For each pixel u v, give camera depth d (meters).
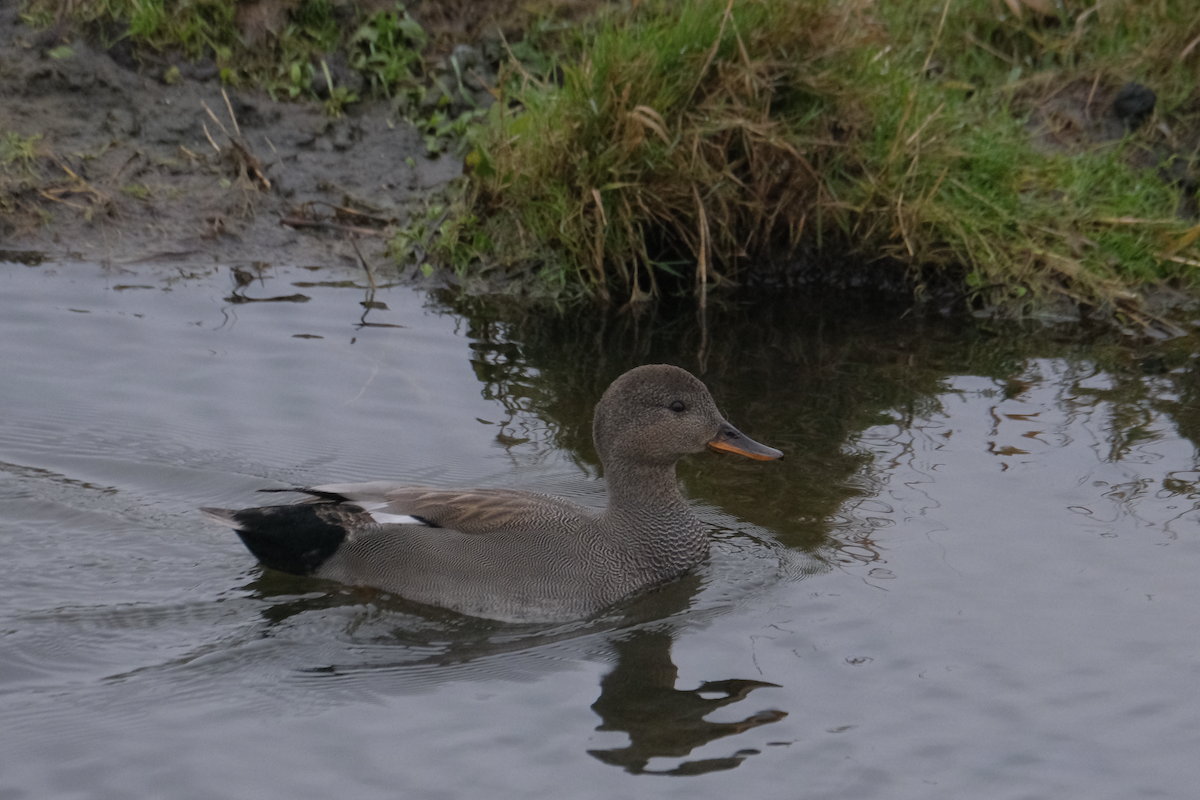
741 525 10.58
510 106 16.47
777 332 14.27
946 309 15.06
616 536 9.88
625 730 7.96
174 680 8.39
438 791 7.34
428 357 13.16
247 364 12.73
